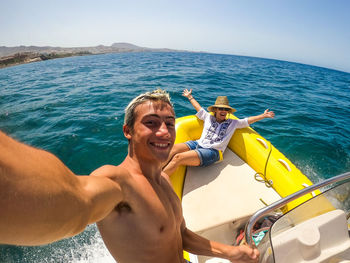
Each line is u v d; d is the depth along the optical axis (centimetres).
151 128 81
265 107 749
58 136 482
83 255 244
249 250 111
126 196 66
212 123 305
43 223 29
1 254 242
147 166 82
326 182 129
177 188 244
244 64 2678
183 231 109
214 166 283
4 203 24
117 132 502
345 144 506
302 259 110
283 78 1597
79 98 774
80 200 39
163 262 81
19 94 861
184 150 286
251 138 304
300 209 121
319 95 1081
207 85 1030
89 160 407
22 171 26
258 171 272
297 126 591
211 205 227
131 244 71
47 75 1388
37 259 239
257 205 226
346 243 117
